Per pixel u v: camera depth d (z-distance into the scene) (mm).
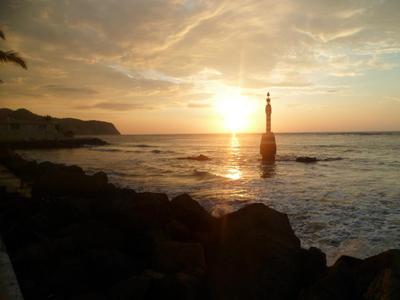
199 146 91750
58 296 6508
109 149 80500
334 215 14383
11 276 5777
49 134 94688
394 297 4250
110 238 8852
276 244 6000
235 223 6711
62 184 15484
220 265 5988
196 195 19859
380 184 22875
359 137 122812
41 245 8016
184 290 5625
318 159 42156
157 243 8133
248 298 5391
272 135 39281
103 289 6930
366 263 5324
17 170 24375
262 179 26797
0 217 11164
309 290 5219
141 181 26609
